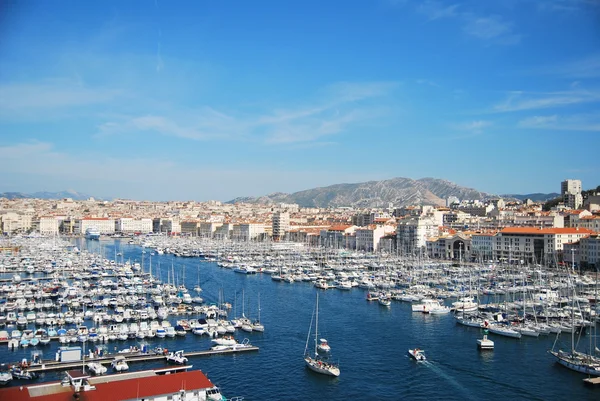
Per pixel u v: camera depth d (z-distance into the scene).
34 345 145.00
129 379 101.69
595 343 147.75
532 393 114.25
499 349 144.50
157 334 154.62
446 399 111.38
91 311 183.12
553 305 193.50
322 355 139.50
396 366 131.00
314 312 191.75
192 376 104.31
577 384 119.19
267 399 111.12
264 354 140.25
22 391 96.00
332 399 111.31
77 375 114.56
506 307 185.62
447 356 138.38
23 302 196.00
